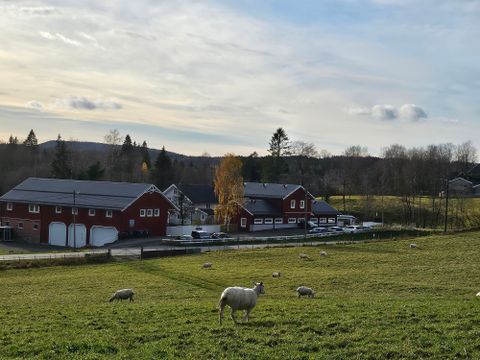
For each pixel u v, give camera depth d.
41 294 39.78
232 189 99.81
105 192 94.56
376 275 47.09
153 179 156.12
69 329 23.30
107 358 18.25
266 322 23.36
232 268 53.19
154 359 18.05
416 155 176.25
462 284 42.47
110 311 27.80
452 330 21.17
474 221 117.12
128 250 71.00
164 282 45.25
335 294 38.25
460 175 166.75
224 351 18.95
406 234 86.75
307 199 111.62
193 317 25.27
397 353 18.41
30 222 97.44
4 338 21.89
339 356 18.20
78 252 70.31
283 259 58.97
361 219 127.00
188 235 93.06
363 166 192.25
